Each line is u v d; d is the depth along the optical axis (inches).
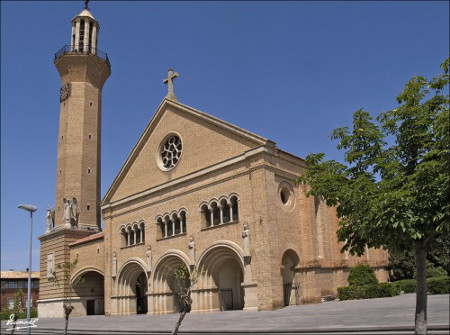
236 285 1526.8
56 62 2383.1
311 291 1344.7
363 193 550.6
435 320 682.2
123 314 1761.8
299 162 1459.2
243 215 1342.3
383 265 1715.1
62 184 2256.4
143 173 1779.0
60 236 2191.2
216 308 1413.6
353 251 633.0
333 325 757.9
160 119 1747.0
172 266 1588.3
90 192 2283.5
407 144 557.0
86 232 2230.6
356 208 555.8
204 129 1540.4
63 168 2267.5
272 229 1277.1
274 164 1352.1
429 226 507.8
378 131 587.8
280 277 1263.5
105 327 1246.9
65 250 2154.3
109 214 1899.6
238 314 1186.6
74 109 2321.6
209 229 1439.5
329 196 608.1
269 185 1310.3
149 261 1652.3
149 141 1780.3
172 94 1731.1
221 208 1419.8
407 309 879.1
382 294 1327.5
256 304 1250.0
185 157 1594.5
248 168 1353.3
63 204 2231.8
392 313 839.1
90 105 2361.0
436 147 508.7
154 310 1600.6
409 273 1736.0
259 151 1320.1
